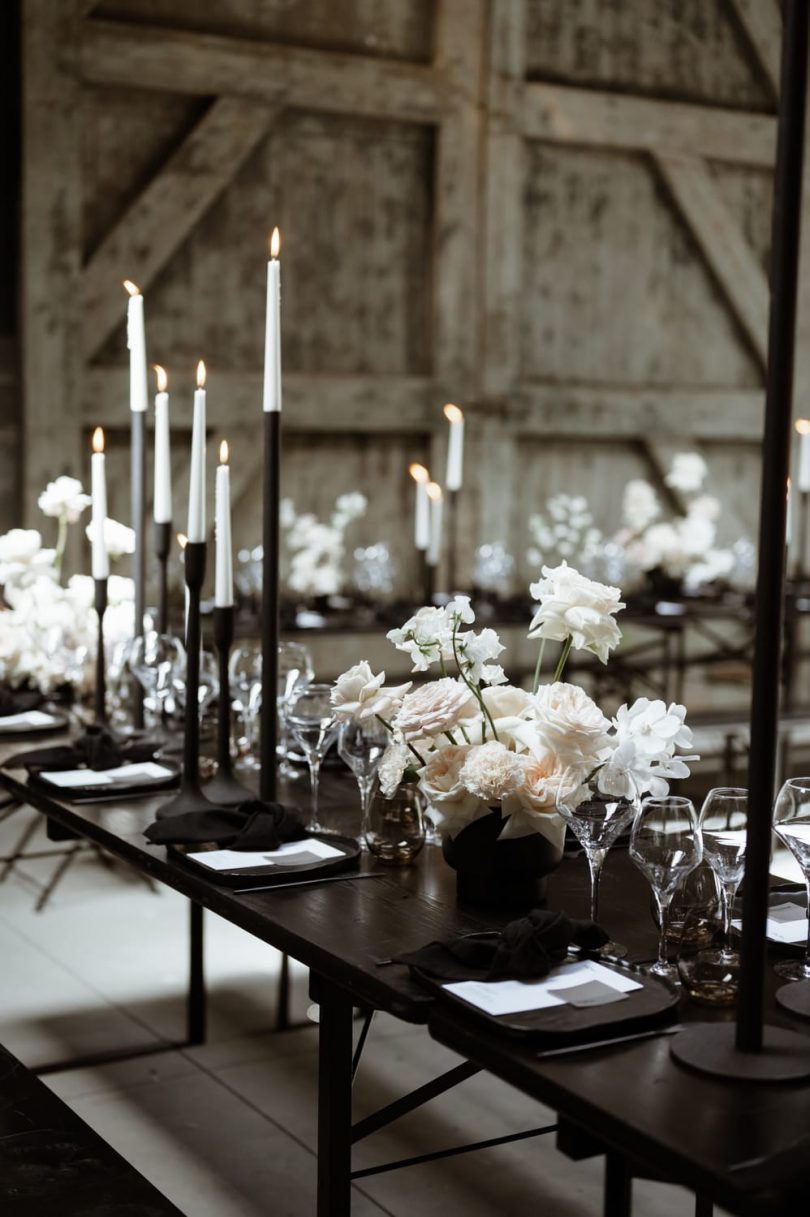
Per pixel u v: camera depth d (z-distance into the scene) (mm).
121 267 7176
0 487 6980
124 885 4926
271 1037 3625
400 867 2449
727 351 9047
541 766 2166
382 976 1883
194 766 2662
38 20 6820
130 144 7238
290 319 7727
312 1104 3236
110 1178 2051
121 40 7059
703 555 7984
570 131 8305
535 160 8336
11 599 3877
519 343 8336
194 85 7273
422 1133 3062
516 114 8117
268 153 7590
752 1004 1612
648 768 2035
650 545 7457
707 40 8742
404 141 7953
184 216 7297
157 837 2457
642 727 2051
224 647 2711
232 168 7398
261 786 2631
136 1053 3496
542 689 2215
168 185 7246
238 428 7520
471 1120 3137
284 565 7750
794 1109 1493
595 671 8031
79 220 7012
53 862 5156
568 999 1761
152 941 4348
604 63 8445
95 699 3461
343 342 7895
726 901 2004
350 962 1941
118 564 7156
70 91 6941
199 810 2600
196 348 7473
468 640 2225
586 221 8523
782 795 2018
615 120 8430
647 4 8531
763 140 8906
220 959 4227
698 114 8680
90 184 7156
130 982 3988
